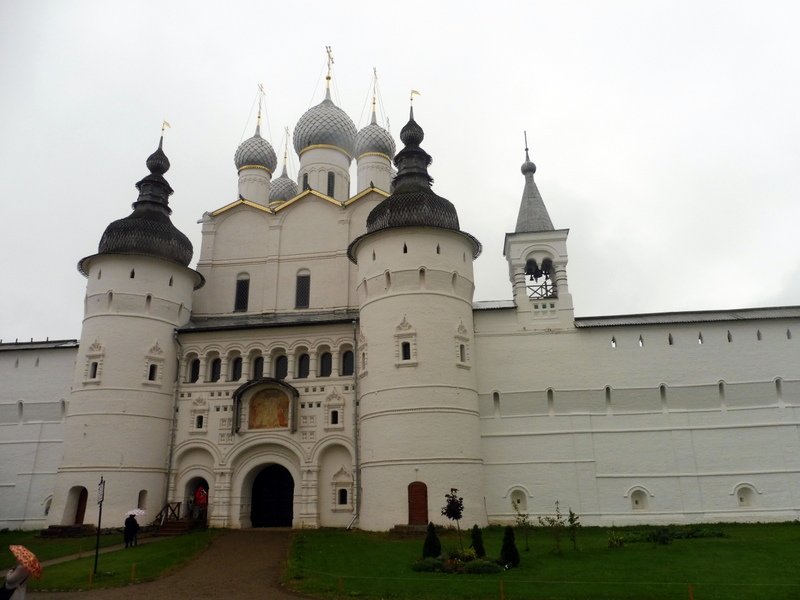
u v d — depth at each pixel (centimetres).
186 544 2692
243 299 4066
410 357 3123
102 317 3541
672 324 3466
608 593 1678
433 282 3241
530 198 4034
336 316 3803
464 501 2975
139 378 3491
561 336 3525
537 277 3975
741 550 2331
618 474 3288
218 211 4234
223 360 3666
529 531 2994
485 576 1912
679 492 3234
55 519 3269
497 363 3506
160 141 4144
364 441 3192
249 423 3522
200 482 3631
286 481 3591
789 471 3209
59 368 4009
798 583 1752
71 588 1883
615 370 3444
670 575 1881
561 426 3381
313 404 3484
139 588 1888
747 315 3491
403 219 3338
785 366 3362
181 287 3806
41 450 3869
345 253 3991
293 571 2017
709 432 3309
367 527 3020
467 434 3098
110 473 3303
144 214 3819
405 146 3719
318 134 4716
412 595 1706
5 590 1102
